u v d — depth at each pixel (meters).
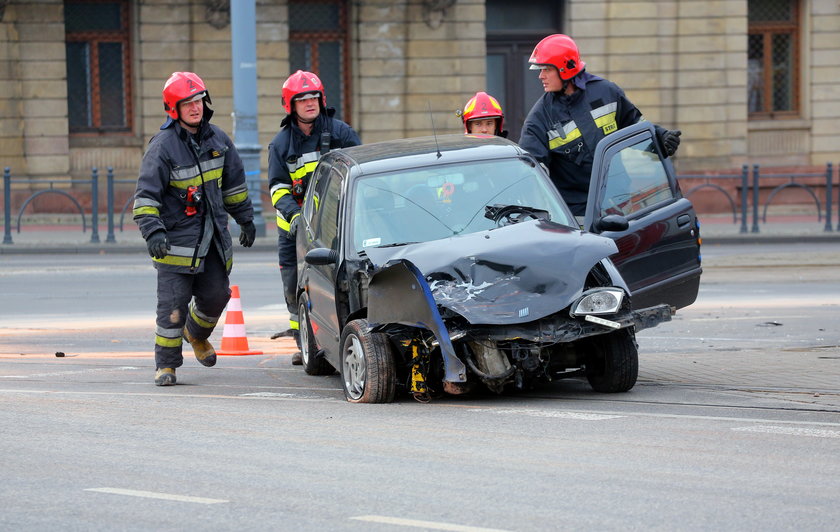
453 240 14.31
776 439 11.43
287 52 48.88
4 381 16.33
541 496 9.52
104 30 48.56
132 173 48.44
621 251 15.91
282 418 13.09
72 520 9.10
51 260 36.06
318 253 14.84
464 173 15.45
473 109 18.73
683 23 50.69
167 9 48.00
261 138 48.94
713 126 51.06
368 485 9.99
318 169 17.17
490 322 12.98
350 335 14.21
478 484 9.94
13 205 47.06
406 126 50.03
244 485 10.07
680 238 16.52
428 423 12.58
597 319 13.30
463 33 49.97
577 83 16.83
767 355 17.75
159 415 13.37
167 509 9.36
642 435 11.70
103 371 17.39
